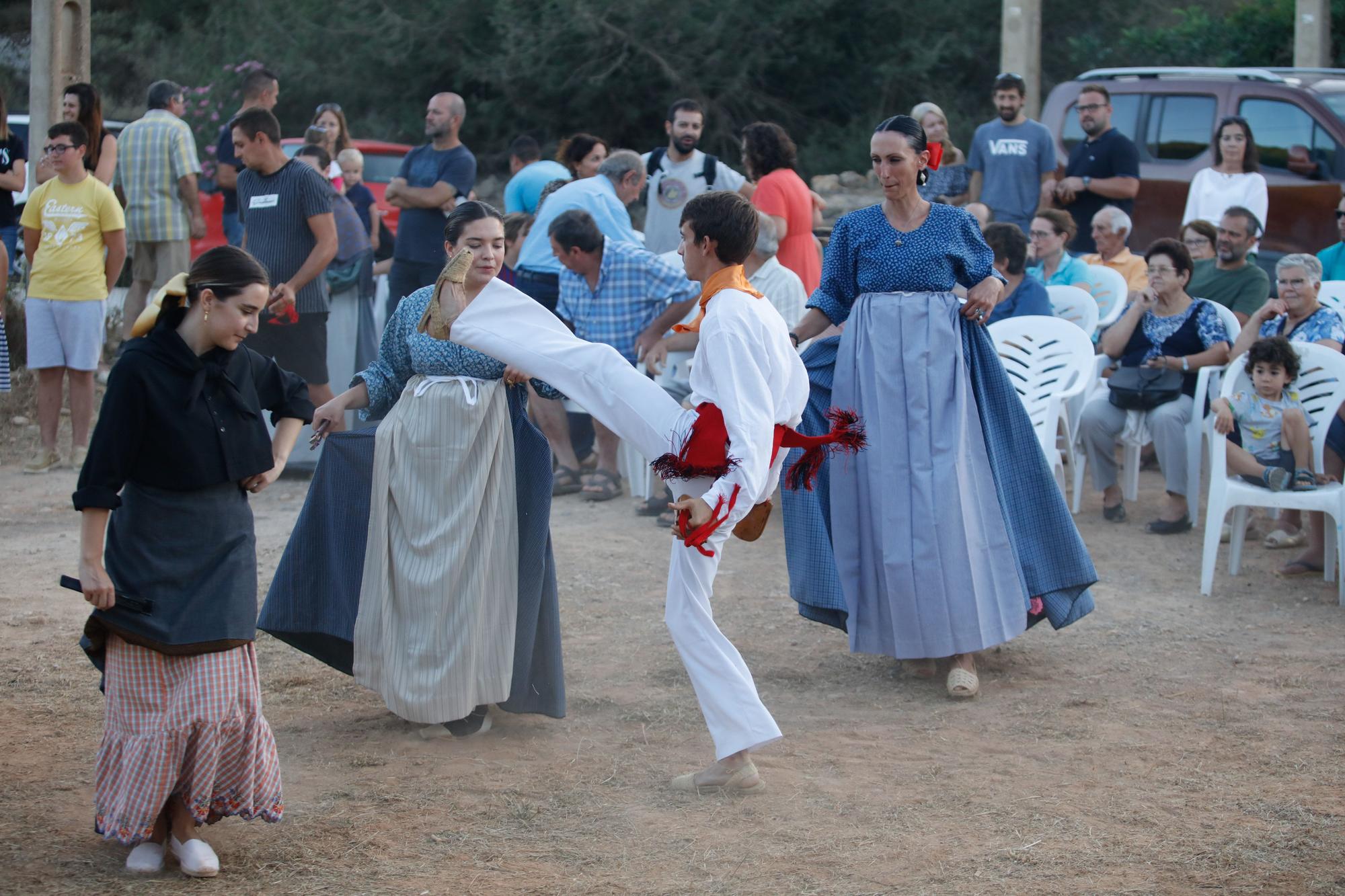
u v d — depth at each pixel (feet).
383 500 16.57
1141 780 15.67
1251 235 30.37
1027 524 19.03
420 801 15.23
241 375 13.46
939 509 18.16
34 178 42.19
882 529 18.34
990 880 13.16
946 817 14.70
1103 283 31.96
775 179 29.63
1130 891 12.87
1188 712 17.92
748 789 15.42
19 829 14.42
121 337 43.34
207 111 73.61
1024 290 28.14
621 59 71.00
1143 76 42.83
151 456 12.96
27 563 24.98
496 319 14.99
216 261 12.90
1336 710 17.80
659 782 15.80
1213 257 31.27
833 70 76.23
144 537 13.06
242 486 13.64
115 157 35.78
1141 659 20.13
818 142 74.90
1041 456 18.98
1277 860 13.50
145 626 12.97
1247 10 65.16
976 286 18.80
